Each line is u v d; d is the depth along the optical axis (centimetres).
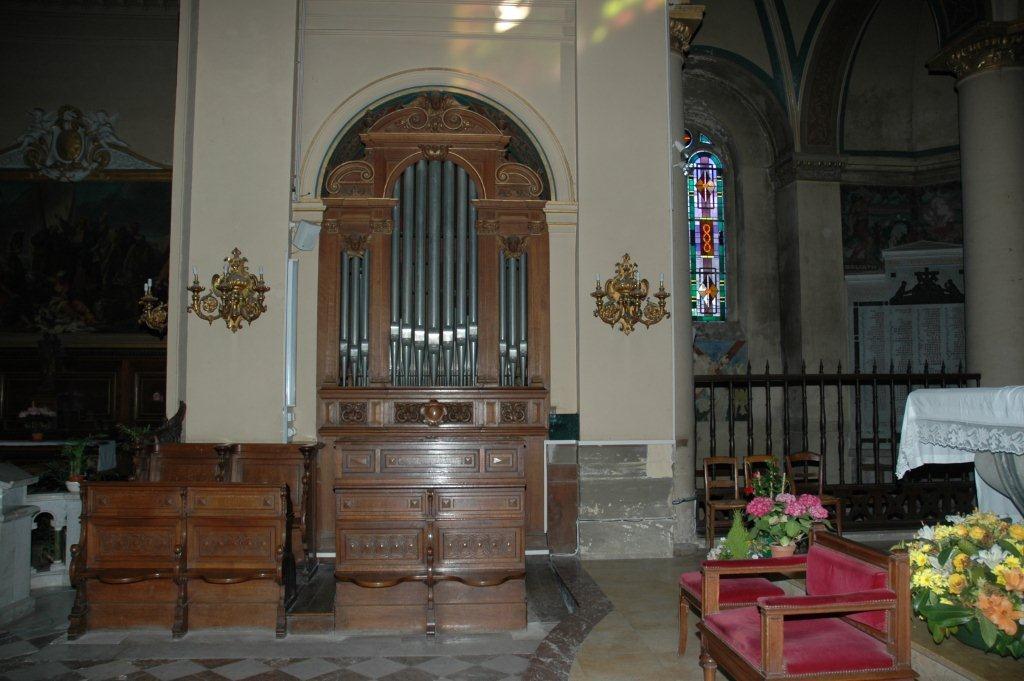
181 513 554
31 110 1159
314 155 795
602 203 777
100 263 1149
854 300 1145
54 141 1158
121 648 529
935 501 853
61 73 1166
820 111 1148
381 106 821
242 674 484
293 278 764
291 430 760
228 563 554
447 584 557
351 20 811
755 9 1113
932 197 1177
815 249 1146
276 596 558
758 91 1167
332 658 511
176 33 1176
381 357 785
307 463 706
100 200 1159
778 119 1170
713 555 513
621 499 753
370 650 525
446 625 555
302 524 687
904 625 319
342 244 789
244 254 742
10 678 478
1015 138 865
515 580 561
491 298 797
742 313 1195
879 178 1180
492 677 479
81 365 1130
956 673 324
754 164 1222
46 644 537
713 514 724
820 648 320
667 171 784
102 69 1169
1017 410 381
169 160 1166
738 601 412
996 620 320
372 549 557
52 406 1116
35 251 1145
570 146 816
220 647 530
